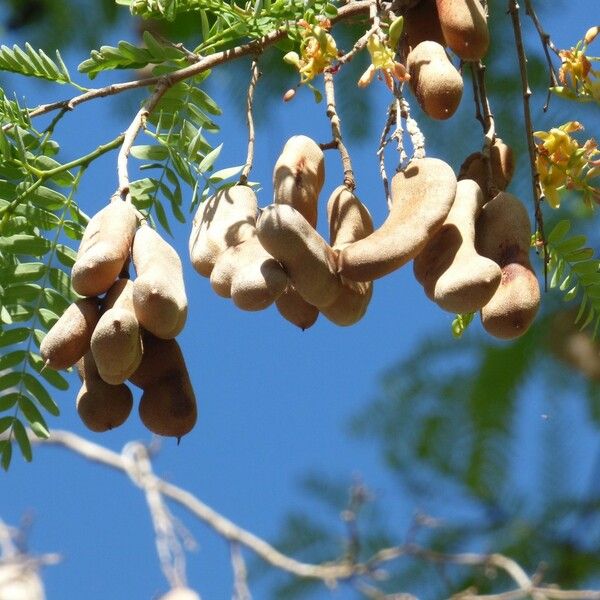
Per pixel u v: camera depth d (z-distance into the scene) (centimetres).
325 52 166
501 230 159
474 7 168
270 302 153
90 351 159
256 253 156
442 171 157
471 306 154
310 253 153
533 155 170
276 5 170
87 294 157
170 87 171
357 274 153
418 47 166
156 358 159
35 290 172
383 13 172
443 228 157
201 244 160
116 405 158
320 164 163
